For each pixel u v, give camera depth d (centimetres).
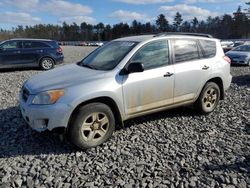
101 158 427
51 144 474
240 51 1816
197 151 449
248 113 647
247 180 368
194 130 538
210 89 618
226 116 622
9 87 971
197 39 597
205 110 618
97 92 445
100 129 462
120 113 480
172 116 613
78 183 363
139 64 468
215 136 510
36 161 418
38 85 456
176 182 364
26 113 448
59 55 1530
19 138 500
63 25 10262
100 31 10300
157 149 457
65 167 402
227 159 423
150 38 526
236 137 505
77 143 441
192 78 569
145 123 569
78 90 436
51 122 427
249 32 7738
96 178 373
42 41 1494
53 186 357
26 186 359
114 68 480
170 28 8400
